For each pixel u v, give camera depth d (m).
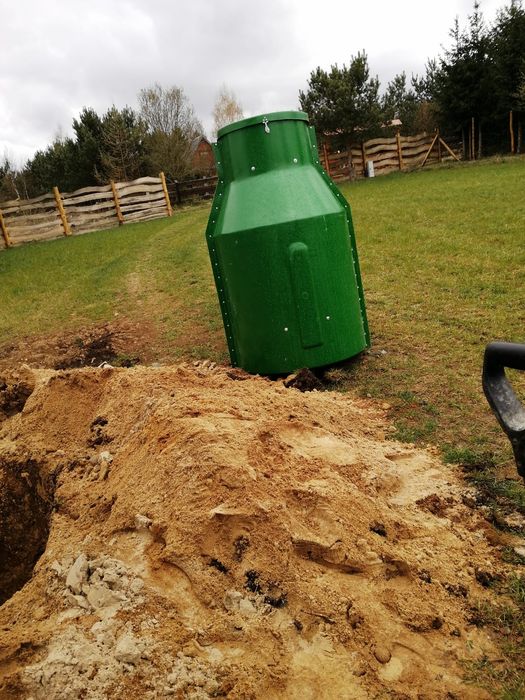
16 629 2.44
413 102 41.78
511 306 6.55
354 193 20.92
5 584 4.37
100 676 2.14
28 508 4.29
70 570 2.65
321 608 2.39
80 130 34.78
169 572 2.57
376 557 2.60
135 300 9.88
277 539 2.58
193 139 43.38
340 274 5.23
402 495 3.29
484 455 3.72
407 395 4.74
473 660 2.27
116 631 2.33
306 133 5.30
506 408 1.47
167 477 2.95
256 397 4.08
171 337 7.52
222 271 5.39
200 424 3.20
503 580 2.67
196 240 15.53
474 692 2.14
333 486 2.95
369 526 2.81
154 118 42.97
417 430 4.16
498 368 1.53
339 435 3.87
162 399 3.77
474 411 4.34
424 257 9.37
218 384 4.38
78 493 3.49
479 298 6.99
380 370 5.35
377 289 8.01
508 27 27.61
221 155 5.33
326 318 5.18
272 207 5.00
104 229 24.12
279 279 5.05
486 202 13.80
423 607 2.46
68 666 2.17
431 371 5.16
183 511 2.71
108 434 4.01
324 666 2.22
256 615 2.38
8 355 7.97
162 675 2.16
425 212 13.68
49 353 7.80
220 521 2.61
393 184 22.55
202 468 2.84
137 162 34.25
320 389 5.17
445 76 28.62
